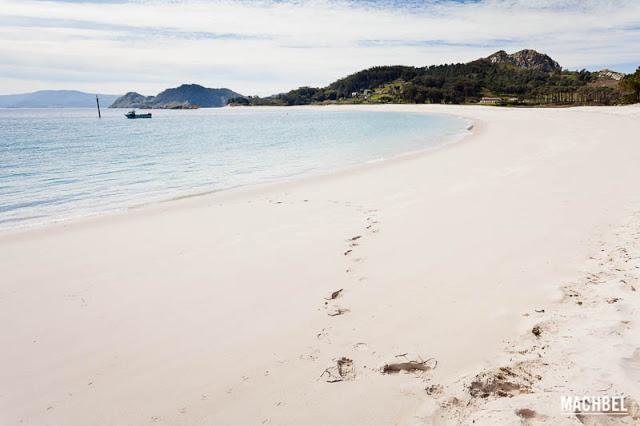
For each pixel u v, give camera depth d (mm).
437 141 23344
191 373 3404
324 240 6555
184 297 4855
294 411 2854
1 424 2947
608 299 3852
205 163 17625
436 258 5406
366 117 67000
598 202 7309
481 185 9750
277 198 10094
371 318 4031
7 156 20688
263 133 36125
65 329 4277
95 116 119062
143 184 13094
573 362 2947
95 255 6531
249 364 3453
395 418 2697
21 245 7191
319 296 4617
